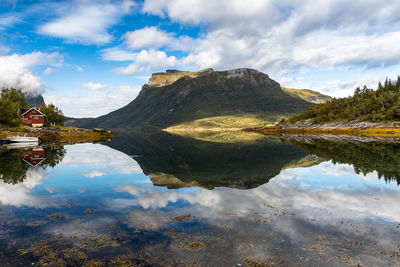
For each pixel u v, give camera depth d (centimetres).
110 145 6381
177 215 1180
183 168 2755
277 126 17500
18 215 1188
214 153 4450
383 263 761
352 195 1541
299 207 1302
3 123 8031
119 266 755
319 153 4066
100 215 1186
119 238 935
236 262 768
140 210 1260
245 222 1083
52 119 11588
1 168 2622
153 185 1867
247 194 1580
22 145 5994
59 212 1234
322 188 1738
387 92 14062
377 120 11156
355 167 2633
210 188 1753
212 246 868
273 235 952
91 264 764
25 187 1784
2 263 766
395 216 1163
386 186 1781
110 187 1797
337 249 844
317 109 16275
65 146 5781
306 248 852
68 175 2284
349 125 11981
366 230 1001
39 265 761
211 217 1151
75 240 922
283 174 2325
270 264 754
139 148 5606
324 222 1084
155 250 846
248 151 4706
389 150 4234
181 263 767
